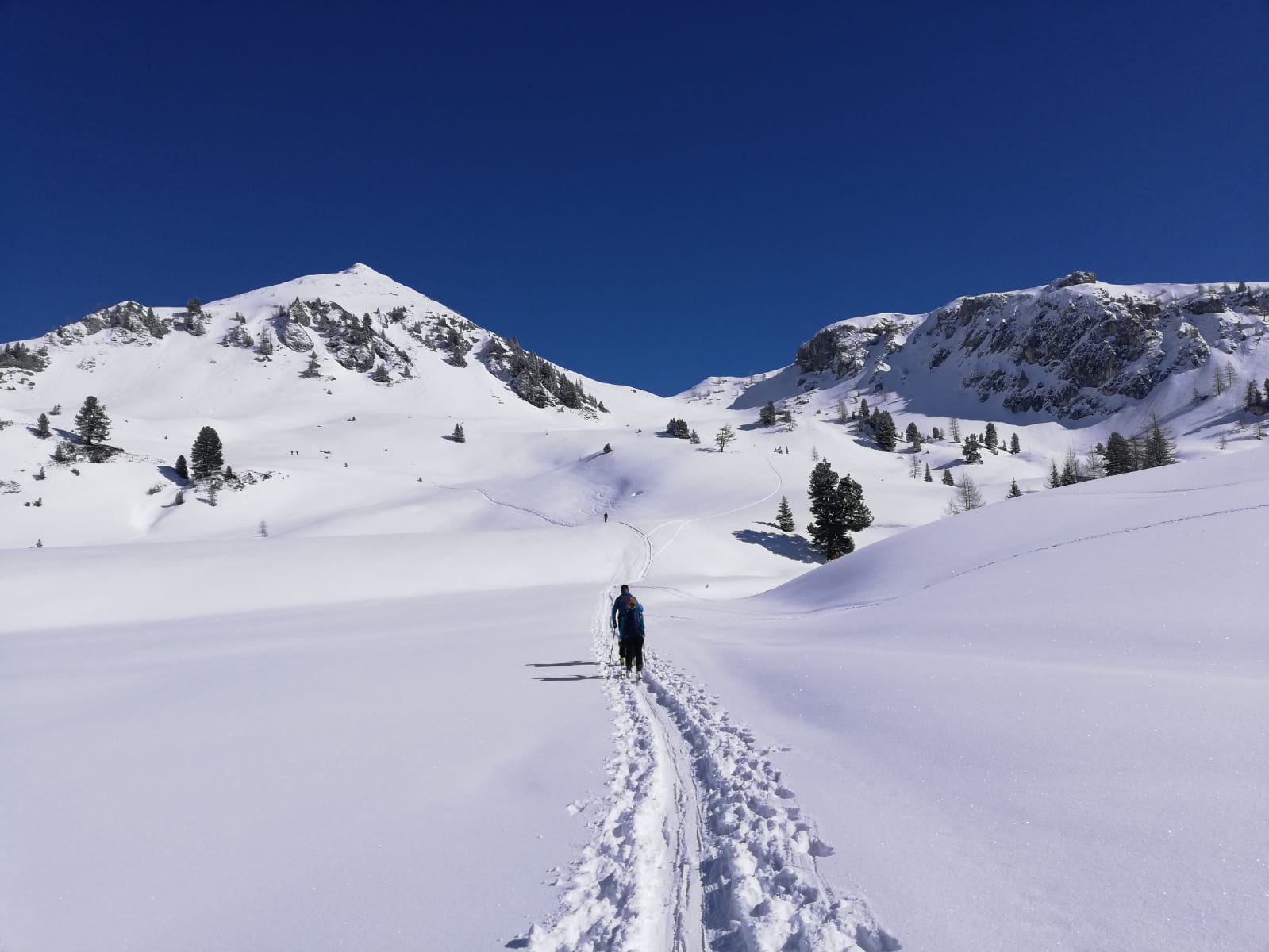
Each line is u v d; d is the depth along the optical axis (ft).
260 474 413.39
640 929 12.74
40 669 49.98
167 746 25.75
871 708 24.84
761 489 342.44
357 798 19.89
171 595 109.81
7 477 365.20
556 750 24.61
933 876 13.15
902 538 75.15
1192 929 10.32
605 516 338.54
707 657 43.70
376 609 97.19
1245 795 13.97
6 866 15.87
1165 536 41.73
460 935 12.71
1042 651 29.73
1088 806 14.75
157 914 13.65
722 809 18.58
